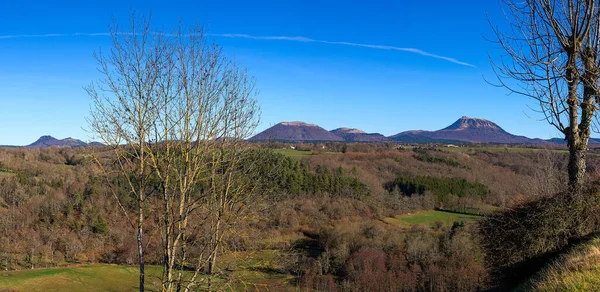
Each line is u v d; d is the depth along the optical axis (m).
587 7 7.80
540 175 15.39
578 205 9.49
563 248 9.50
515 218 10.71
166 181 9.00
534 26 8.01
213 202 10.27
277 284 21.78
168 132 9.29
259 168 11.60
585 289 5.53
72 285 27.84
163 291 9.07
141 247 9.09
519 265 10.27
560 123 9.55
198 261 9.85
